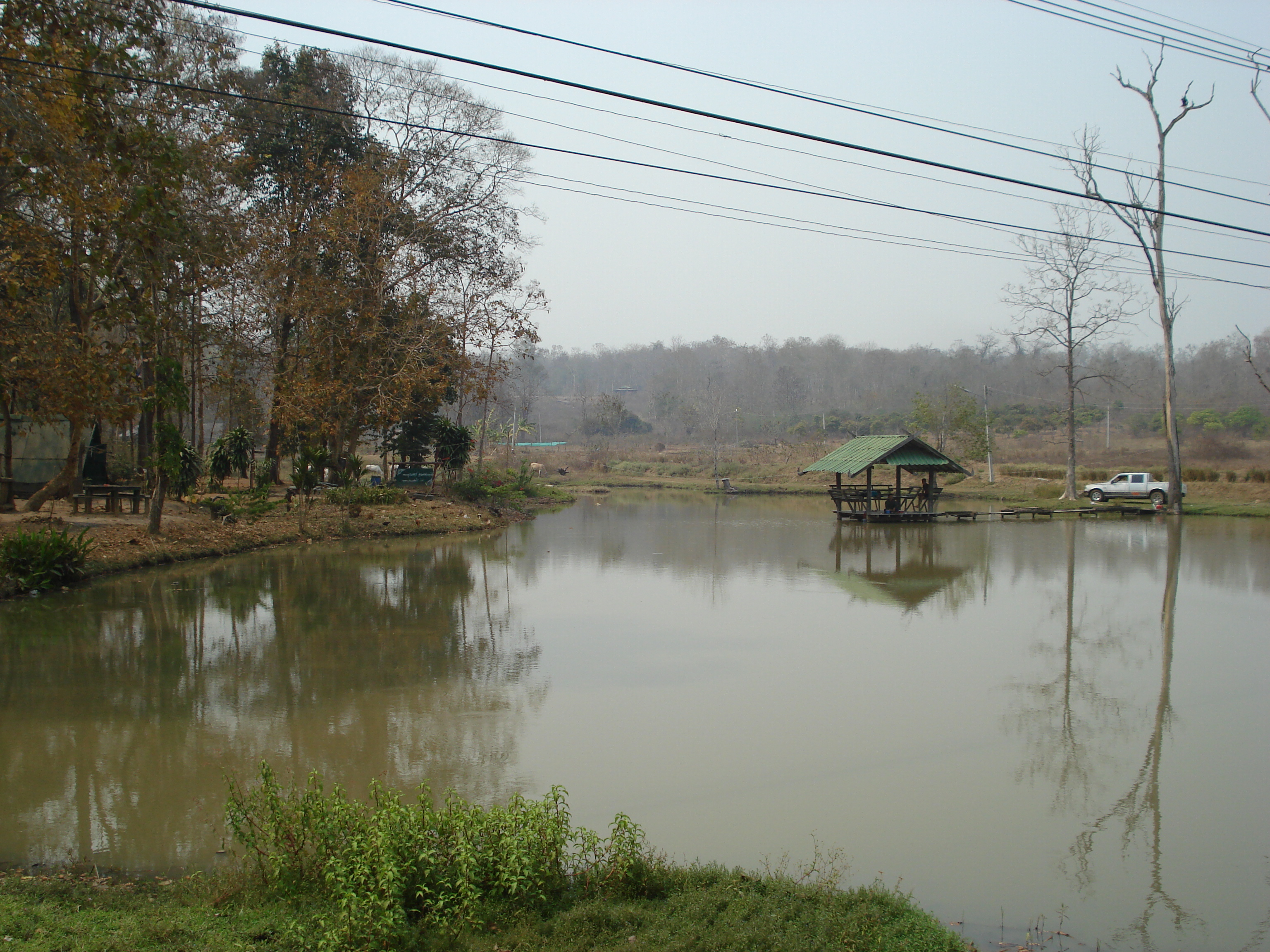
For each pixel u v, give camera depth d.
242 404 29.97
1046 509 36.84
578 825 6.92
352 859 5.02
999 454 61.84
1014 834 6.99
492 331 33.34
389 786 7.56
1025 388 98.19
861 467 32.62
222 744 8.55
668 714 9.82
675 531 30.56
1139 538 28.53
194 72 22.66
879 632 14.23
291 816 5.54
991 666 12.12
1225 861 6.58
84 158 14.56
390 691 10.45
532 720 9.51
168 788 7.44
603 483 56.97
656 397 92.94
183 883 5.57
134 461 27.70
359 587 17.47
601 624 14.62
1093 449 64.62
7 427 20.23
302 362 28.78
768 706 10.17
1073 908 5.87
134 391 17.73
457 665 11.70
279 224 27.88
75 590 16.14
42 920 4.78
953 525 32.97
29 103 12.98
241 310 27.27
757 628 14.40
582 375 161.75
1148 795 7.78
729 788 7.79
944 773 8.24
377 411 30.34
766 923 5.04
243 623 13.92
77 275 16.67
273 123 32.09
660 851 6.50
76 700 9.84
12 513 20.00
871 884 6.06
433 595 16.84
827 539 28.17
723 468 61.09
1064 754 8.77
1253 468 44.47
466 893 4.93
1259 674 11.85
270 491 31.28
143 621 13.84
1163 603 17.00
